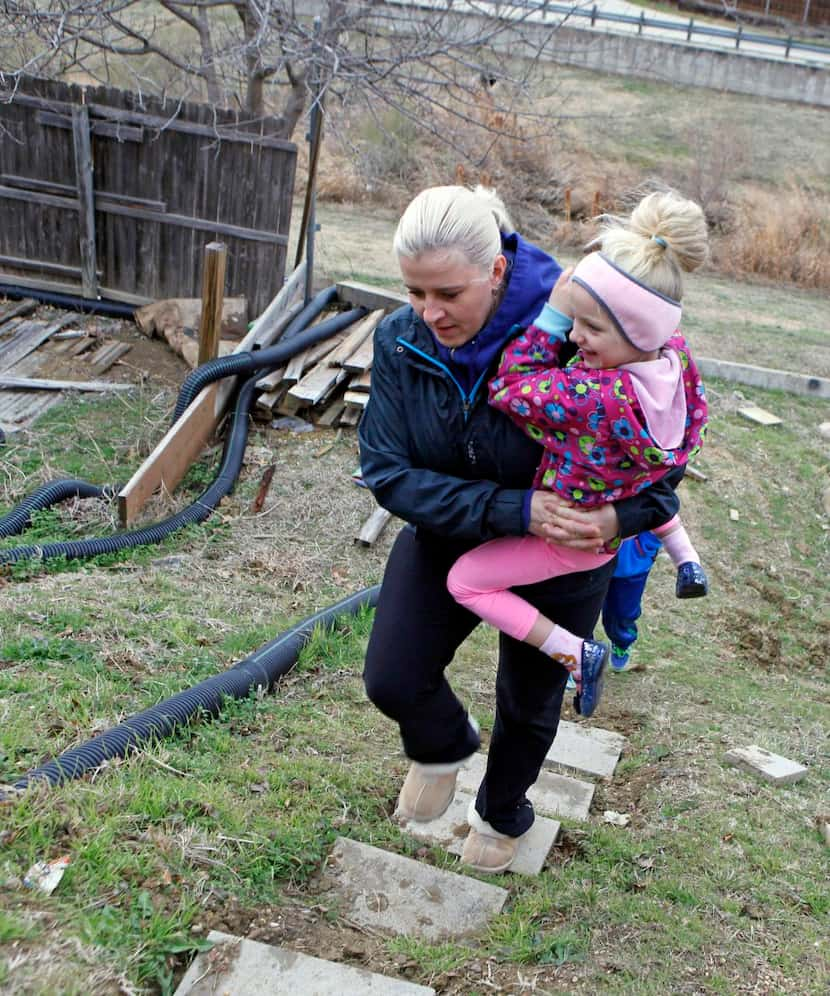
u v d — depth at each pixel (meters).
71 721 3.92
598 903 3.27
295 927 2.92
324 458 9.02
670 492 2.73
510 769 3.13
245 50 10.64
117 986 2.42
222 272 8.87
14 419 9.54
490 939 3.03
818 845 3.80
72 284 12.36
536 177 20.94
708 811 3.97
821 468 10.44
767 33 34.28
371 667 2.89
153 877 2.86
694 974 2.97
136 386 10.53
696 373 2.69
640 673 5.90
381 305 11.34
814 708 5.89
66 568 6.69
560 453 2.53
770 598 8.22
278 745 4.14
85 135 11.45
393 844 3.49
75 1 11.09
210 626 5.63
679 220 2.46
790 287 18.78
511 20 12.70
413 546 2.91
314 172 11.15
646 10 34.56
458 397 2.62
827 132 26.05
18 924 2.44
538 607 2.87
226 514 8.03
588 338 2.44
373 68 11.23
